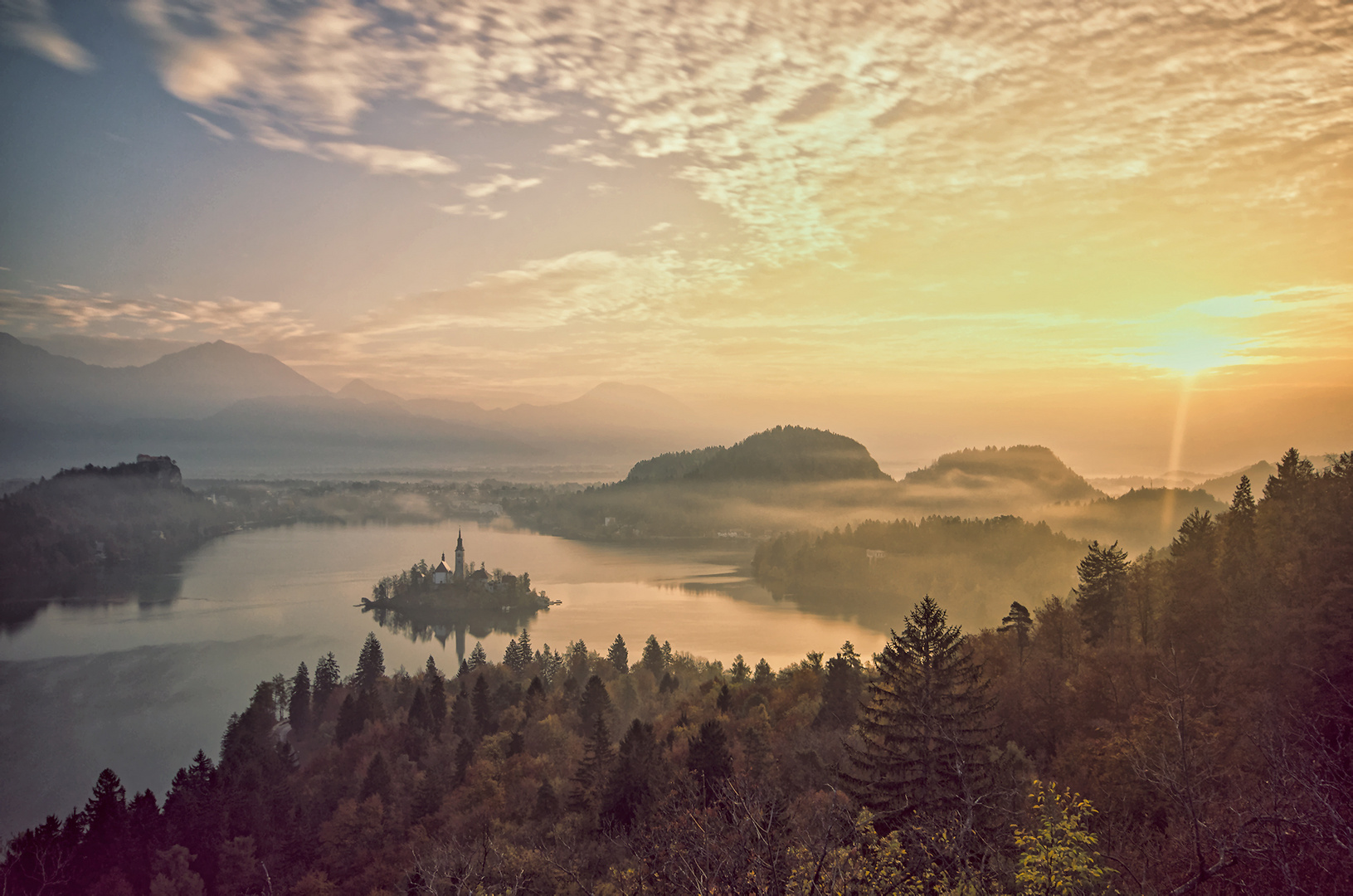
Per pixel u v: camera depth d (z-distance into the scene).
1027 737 61.12
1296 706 31.14
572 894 33.12
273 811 88.88
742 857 17.97
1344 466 79.44
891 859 18.97
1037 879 18.44
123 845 78.12
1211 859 21.05
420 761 103.69
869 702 73.19
